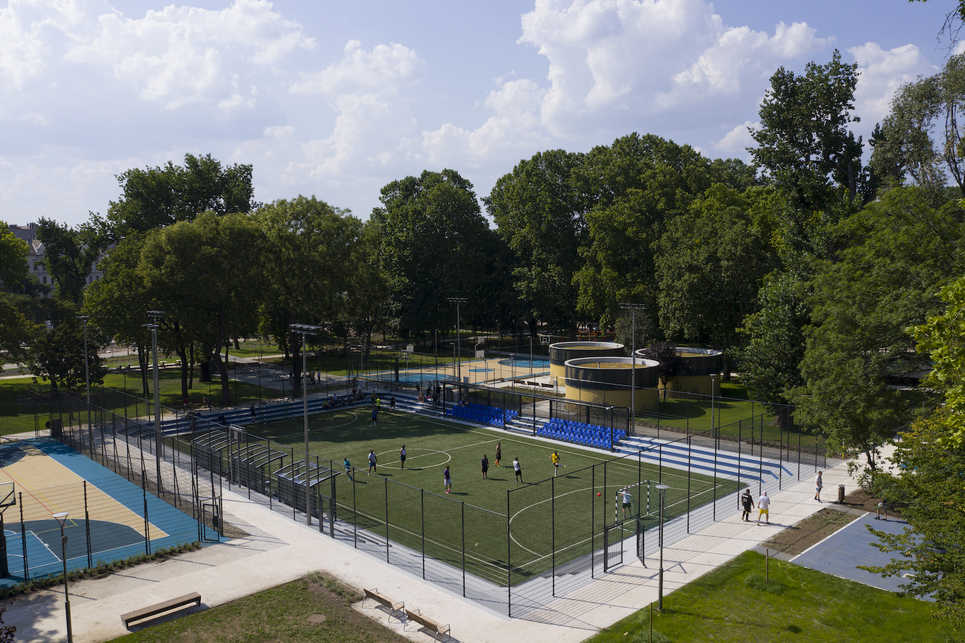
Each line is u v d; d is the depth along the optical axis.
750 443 46.03
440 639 21.25
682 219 71.62
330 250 66.19
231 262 61.84
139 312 60.78
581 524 32.59
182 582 26.00
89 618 22.94
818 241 46.81
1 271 68.62
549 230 99.00
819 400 33.91
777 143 52.84
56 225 98.00
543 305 98.00
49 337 67.75
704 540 30.17
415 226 104.25
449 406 62.47
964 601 16.89
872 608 23.23
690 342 80.62
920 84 44.62
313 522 33.59
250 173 88.06
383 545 30.09
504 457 46.34
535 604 23.92
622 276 84.19
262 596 24.62
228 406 63.56
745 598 24.14
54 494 39.28
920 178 46.41
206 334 66.06
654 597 24.39
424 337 117.19
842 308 34.00
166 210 78.50
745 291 63.44
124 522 34.12
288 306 66.75
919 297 29.50
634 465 43.66
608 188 97.81
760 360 48.44
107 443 52.69
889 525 31.33
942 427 21.31
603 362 64.06
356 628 22.05
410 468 43.53
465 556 28.64
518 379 75.75
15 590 25.11
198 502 33.72
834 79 50.47
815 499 35.53
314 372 87.00
